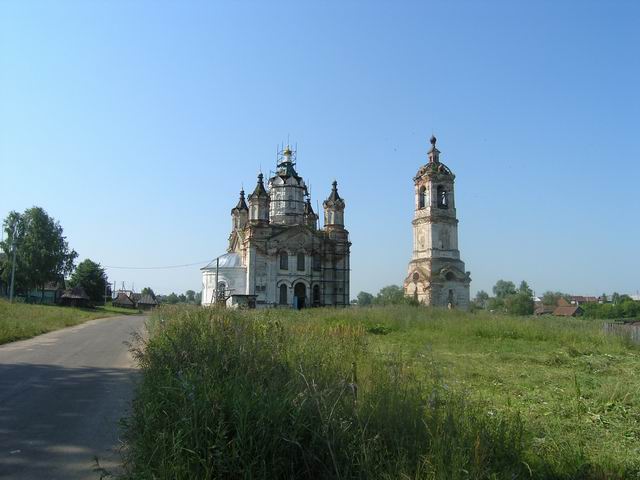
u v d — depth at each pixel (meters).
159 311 25.69
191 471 5.70
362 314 35.44
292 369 8.73
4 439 8.73
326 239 74.12
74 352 19.56
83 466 7.54
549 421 9.72
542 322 32.25
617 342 25.17
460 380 12.90
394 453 6.13
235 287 71.12
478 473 5.69
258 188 71.38
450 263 72.19
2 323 25.77
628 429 9.31
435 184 74.56
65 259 90.44
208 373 8.03
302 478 6.18
